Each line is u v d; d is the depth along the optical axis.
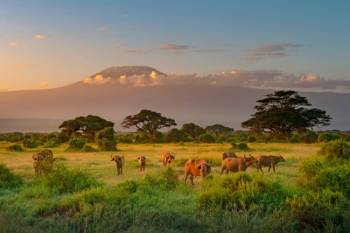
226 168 22.45
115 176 23.62
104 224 10.04
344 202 11.42
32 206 12.94
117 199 12.85
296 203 11.03
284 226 9.96
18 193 17.14
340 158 25.61
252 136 80.06
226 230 9.84
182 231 10.05
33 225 10.54
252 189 12.38
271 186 12.73
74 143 53.72
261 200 11.96
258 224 10.09
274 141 76.00
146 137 82.38
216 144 67.44
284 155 38.28
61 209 12.38
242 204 11.66
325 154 27.36
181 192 16.34
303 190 13.60
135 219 10.55
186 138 81.44
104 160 35.69
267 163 24.50
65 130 82.69
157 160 35.56
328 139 67.25
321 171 15.25
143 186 15.91
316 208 10.66
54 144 67.38
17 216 10.88
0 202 13.36
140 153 46.66
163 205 12.66
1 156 43.28
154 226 10.26
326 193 11.88
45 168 22.23
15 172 26.42
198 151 47.72
